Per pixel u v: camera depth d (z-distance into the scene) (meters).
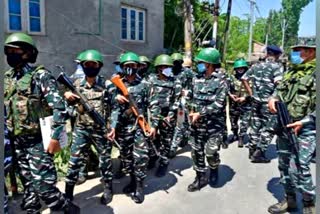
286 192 3.64
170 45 17.73
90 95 3.71
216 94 4.03
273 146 6.39
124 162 4.07
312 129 3.20
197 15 19.34
